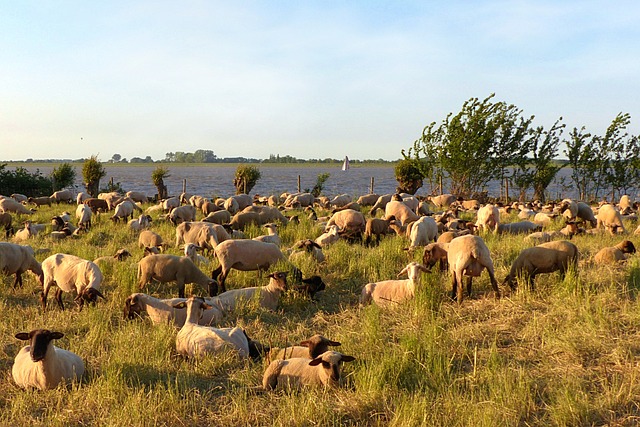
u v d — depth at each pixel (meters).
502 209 29.06
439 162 41.81
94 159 43.16
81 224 23.56
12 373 8.72
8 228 23.17
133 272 13.66
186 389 8.18
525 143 42.06
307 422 7.12
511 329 10.01
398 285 12.12
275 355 8.92
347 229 19.56
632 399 7.18
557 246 11.76
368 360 8.70
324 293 13.25
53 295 13.45
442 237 15.88
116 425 7.07
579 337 9.09
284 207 32.06
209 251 17.36
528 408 7.17
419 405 7.16
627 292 11.07
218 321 11.14
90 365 9.11
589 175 43.75
